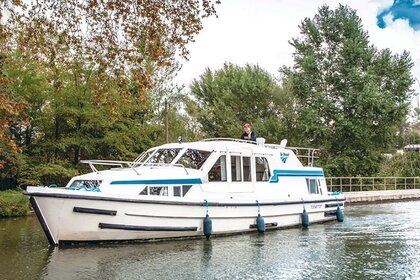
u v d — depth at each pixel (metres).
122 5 13.33
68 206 12.38
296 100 47.44
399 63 47.75
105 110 31.20
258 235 15.49
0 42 14.45
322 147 45.06
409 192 38.06
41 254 12.06
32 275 10.05
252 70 48.59
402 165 49.00
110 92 15.43
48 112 31.70
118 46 13.85
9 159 27.42
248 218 15.67
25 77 30.92
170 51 13.72
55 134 32.78
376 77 46.41
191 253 12.45
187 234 14.26
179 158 15.41
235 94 47.41
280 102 46.59
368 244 14.08
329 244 14.02
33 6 13.92
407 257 12.23
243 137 18.39
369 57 47.03
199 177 14.70
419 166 49.12
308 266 11.18
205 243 13.85
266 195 16.55
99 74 14.38
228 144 15.92
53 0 13.95
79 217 12.50
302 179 18.39
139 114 35.50
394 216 22.94
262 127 44.62
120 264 11.08
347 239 14.98
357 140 45.41
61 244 12.74
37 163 31.50
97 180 13.70
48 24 14.12
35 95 31.55
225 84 48.50
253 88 45.94
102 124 31.84
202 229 14.45
